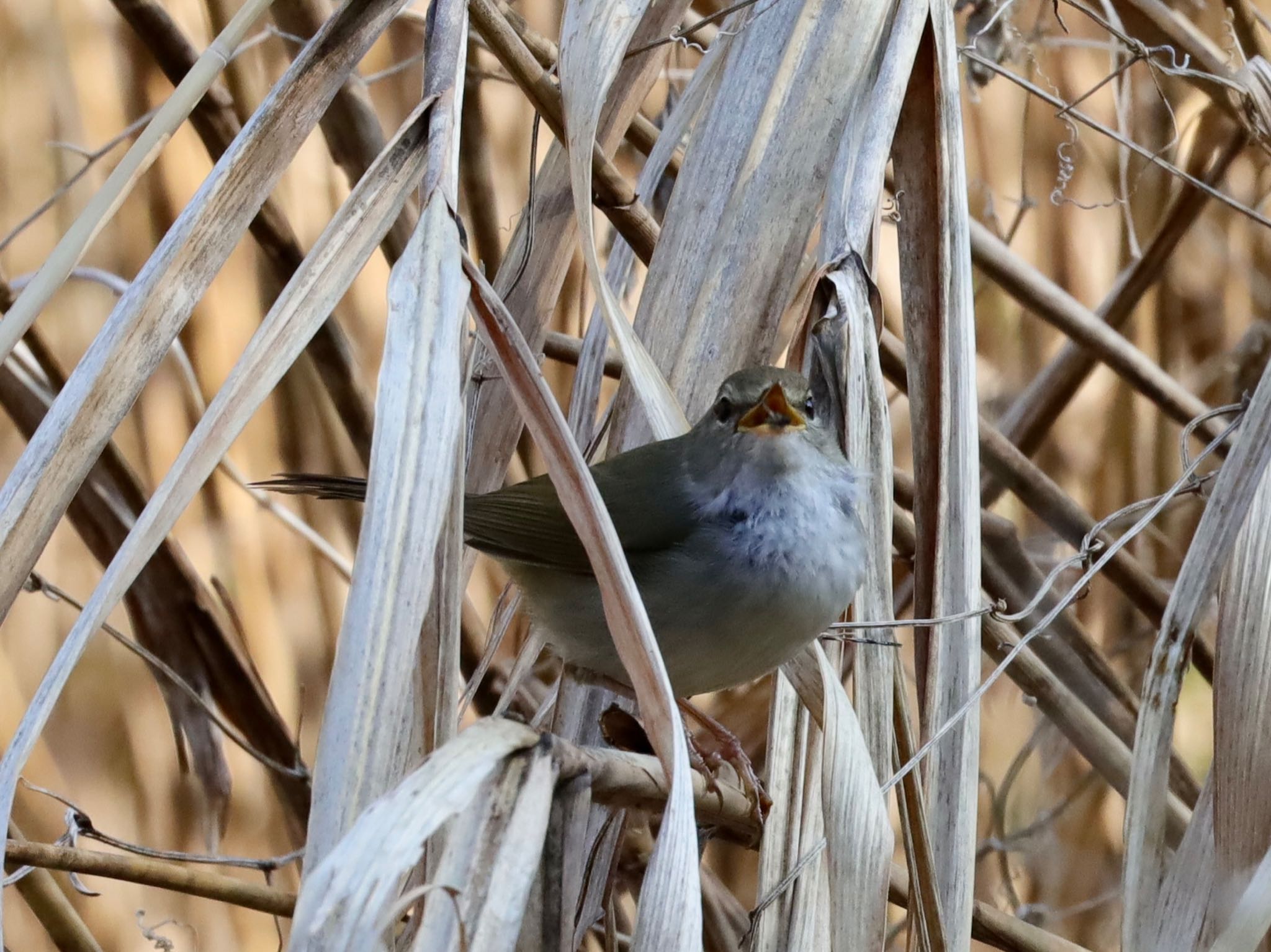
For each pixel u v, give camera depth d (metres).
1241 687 5.12
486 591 11.24
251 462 10.77
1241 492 5.32
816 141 6.46
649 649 3.99
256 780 10.82
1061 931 10.34
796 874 5.16
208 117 8.61
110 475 8.60
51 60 10.76
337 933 3.26
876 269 6.20
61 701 10.54
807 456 5.94
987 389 11.24
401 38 11.21
